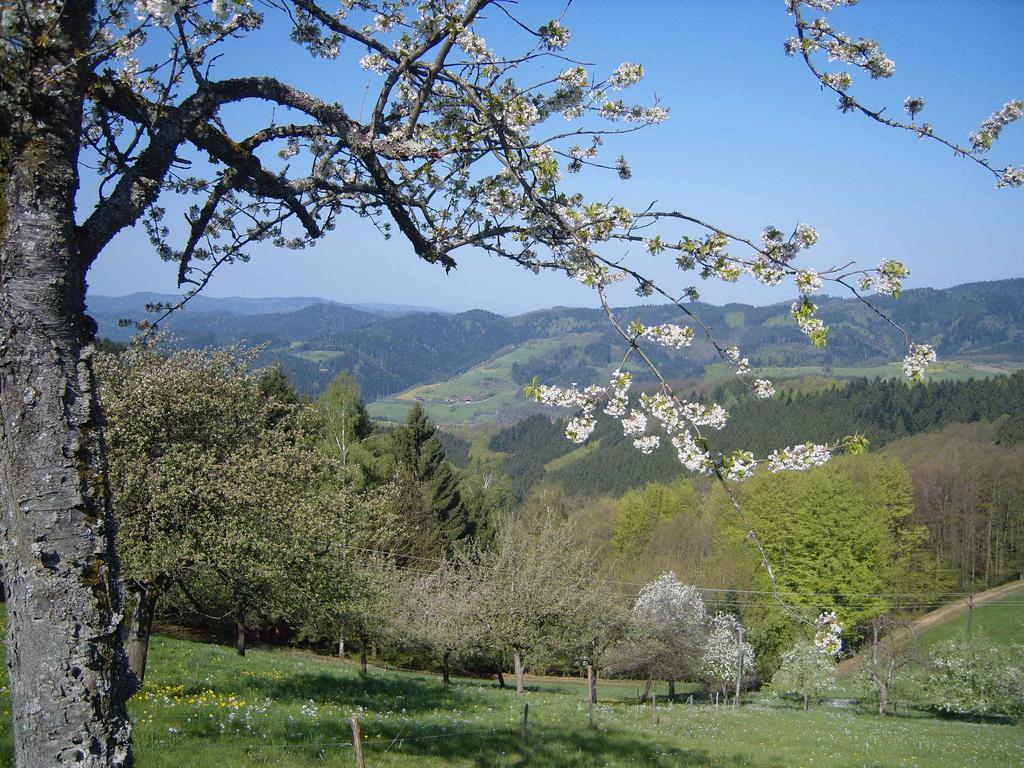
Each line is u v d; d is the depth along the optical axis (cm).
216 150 436
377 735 1298
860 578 4362
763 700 4103
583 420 401
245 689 1605
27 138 317
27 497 302
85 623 302
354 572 1692
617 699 3662
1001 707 3600
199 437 1422
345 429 4709
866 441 382
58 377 313
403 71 453
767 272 387
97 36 355
